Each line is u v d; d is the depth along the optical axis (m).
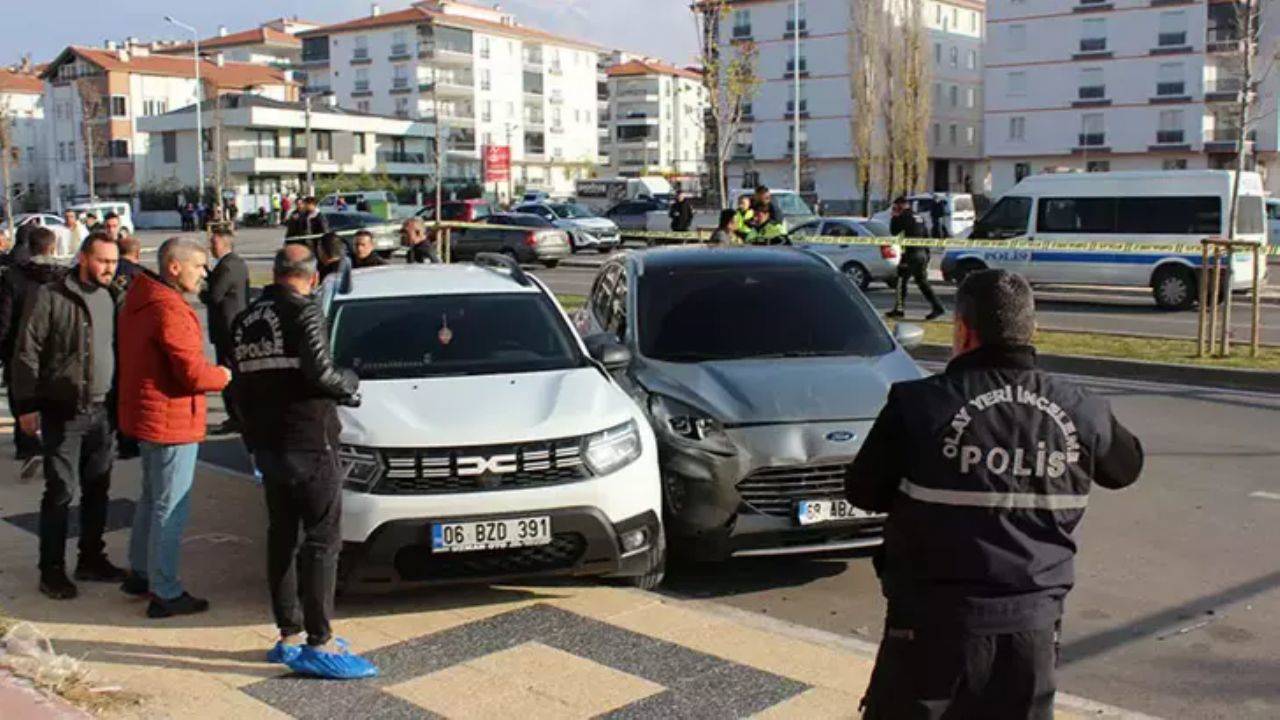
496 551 5.43
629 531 5.64
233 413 10.15
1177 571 6.34
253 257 38.03
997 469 2.88
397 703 4.54
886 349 7.23
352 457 5.46
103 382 5.99
